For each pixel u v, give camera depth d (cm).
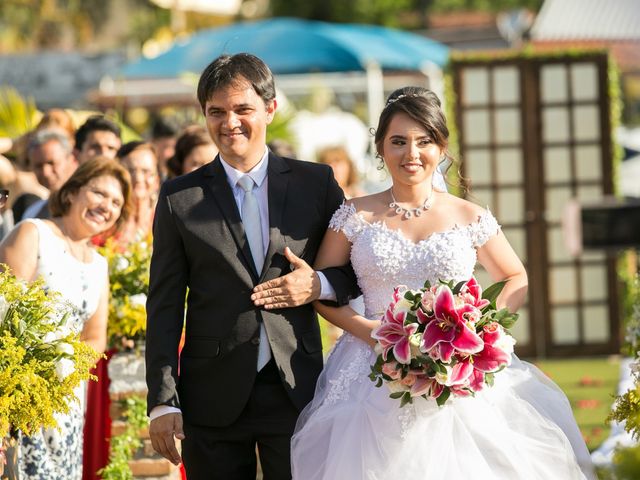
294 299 520
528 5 3791
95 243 766
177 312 530
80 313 623
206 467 528
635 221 970
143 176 805
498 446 515
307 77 1964
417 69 1936
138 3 3669
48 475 585
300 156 1547
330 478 512
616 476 356
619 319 1428
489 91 1427
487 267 552
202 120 1156
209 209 527
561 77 1428
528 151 1429
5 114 1284
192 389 529
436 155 535
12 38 3312
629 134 2127
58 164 832
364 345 542
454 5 3794
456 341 491
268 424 524
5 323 502
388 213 546
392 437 512
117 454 689
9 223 878
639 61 2231
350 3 3612
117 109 1864
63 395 502
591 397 1132
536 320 1430
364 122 2145
